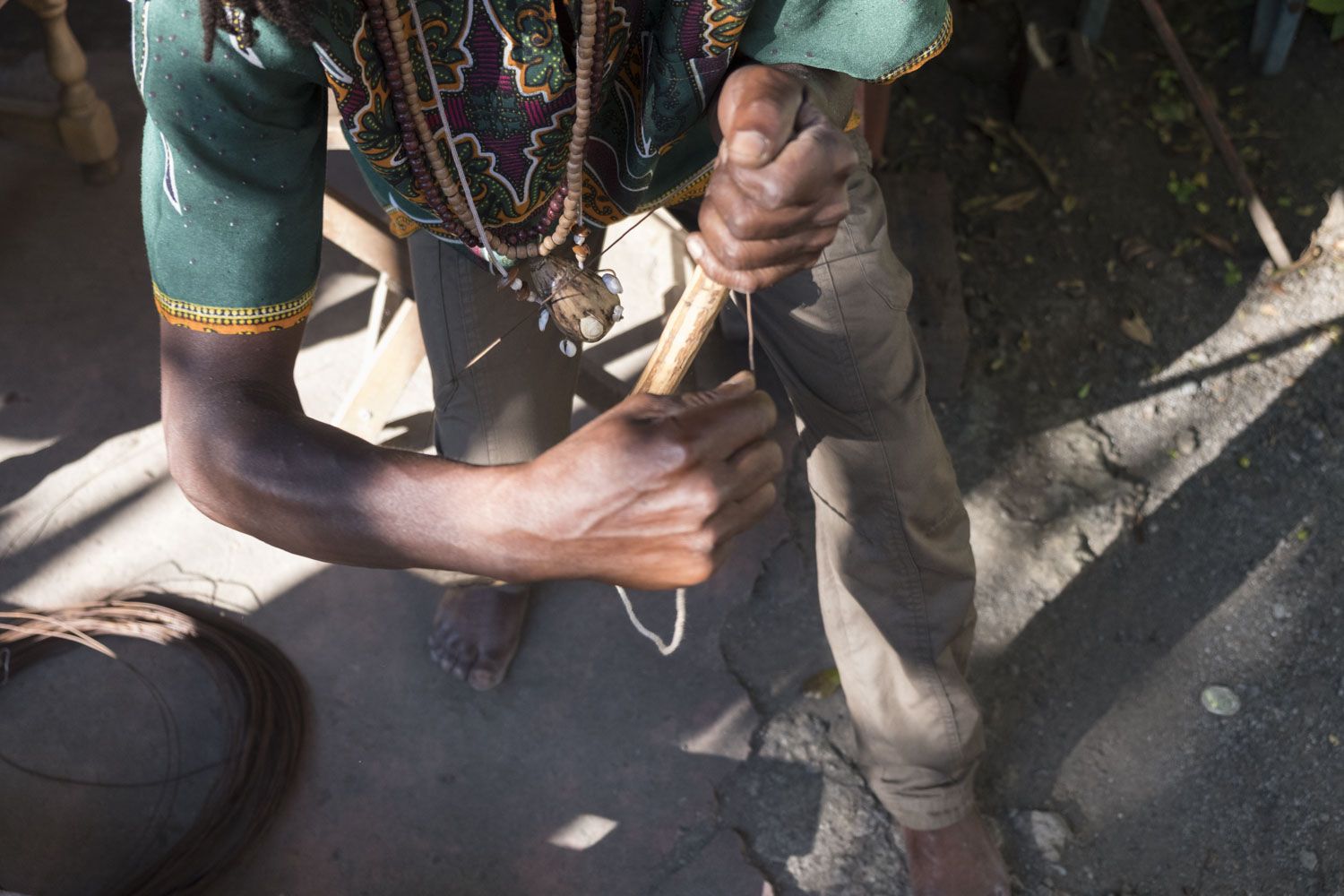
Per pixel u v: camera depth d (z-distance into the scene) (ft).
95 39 11.12
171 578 8.04
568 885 6.95
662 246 9.24
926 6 3.99
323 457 3.27
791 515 8.41
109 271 9.50
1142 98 10.94
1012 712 7.59
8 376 8.89
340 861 7.00
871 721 6.35
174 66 3.10
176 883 6.75
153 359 9.04
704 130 4.74
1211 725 7.54
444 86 3.71
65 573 8.04
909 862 6.81
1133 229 10.05
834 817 7.21
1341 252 9.87
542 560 3.10
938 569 5.71
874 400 5.17
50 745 7.34
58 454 8.55
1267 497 8.50
